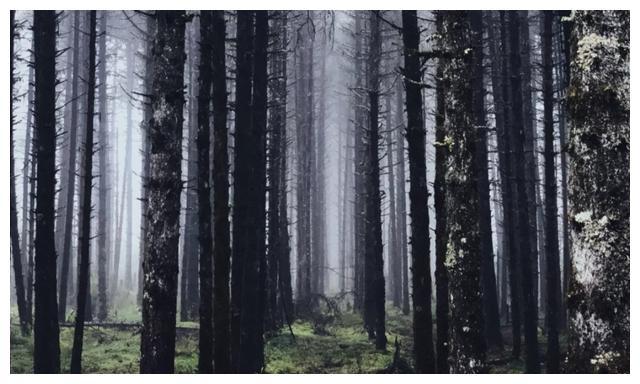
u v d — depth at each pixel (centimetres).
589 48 517
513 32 1572
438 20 921
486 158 1781
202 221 1061
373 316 2008
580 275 507
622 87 511
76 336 1208
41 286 1135
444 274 1029
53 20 1185
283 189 2239
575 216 517
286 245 2252
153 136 945
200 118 1088
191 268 2320
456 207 866
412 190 1188
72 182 2127
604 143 505
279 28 1930
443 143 884
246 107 1240
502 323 2342
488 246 1770
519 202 1473
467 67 885
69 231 2080
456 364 851
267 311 1886
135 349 1678
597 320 494
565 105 543
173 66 955
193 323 2073
